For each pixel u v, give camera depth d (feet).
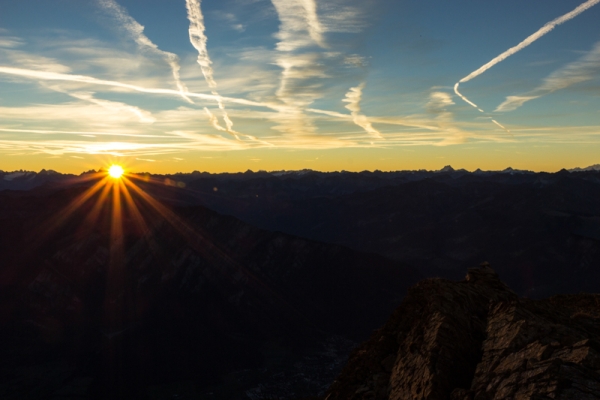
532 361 54.44
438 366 62.13
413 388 63.31
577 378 47.57
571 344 56.95
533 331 62.03
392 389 69.26
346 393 77.15
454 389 57.57
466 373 61.98
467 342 67.82
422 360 66.64
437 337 67.56
